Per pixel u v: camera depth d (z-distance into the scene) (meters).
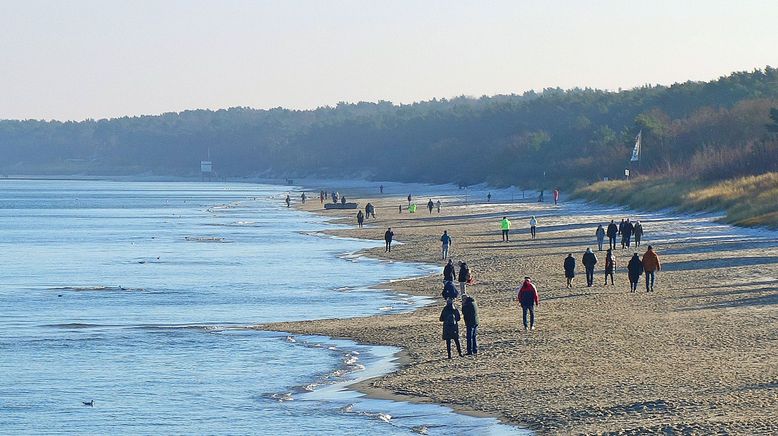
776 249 186.12
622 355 87.00
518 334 100.81
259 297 148.38
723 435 59.03
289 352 100.81
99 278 180.38
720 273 150.38
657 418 64.50
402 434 67.12
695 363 81.50
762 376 74.81
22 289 162.62
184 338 111.12
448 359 90.88
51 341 110.12
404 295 146.38
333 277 174.88
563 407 69.75
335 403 77.56
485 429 66.38
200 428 72.19
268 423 72.62
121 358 99.62
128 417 76.12
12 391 85.25
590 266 140.75
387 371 88.62
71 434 71.94
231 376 89.75
